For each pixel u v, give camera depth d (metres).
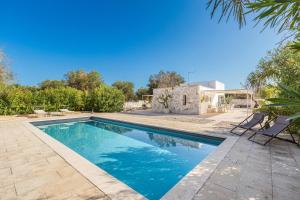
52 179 3.00
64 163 3.73
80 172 3.25
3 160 3.92
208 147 6.57
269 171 3.25
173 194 2.44
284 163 3.63
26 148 4.84
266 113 6.36
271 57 7.48
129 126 10.66
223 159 3.83
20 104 13.48
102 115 14.34
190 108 16.39
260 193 2.52
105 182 2.87
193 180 2.86
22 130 7.45
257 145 4.94
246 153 4.24
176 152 6.19
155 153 6.16
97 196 2.48
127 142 7.66
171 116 13.77
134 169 4.89
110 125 11.71
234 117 12.84
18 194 2.57
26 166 3.57
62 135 9.09
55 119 11.43
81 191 2.61
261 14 1.37
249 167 3.42
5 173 3.26
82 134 9.28
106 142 7.69
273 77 7.39
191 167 4.99
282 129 4.77
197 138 7.14
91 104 17.88
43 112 12.70
